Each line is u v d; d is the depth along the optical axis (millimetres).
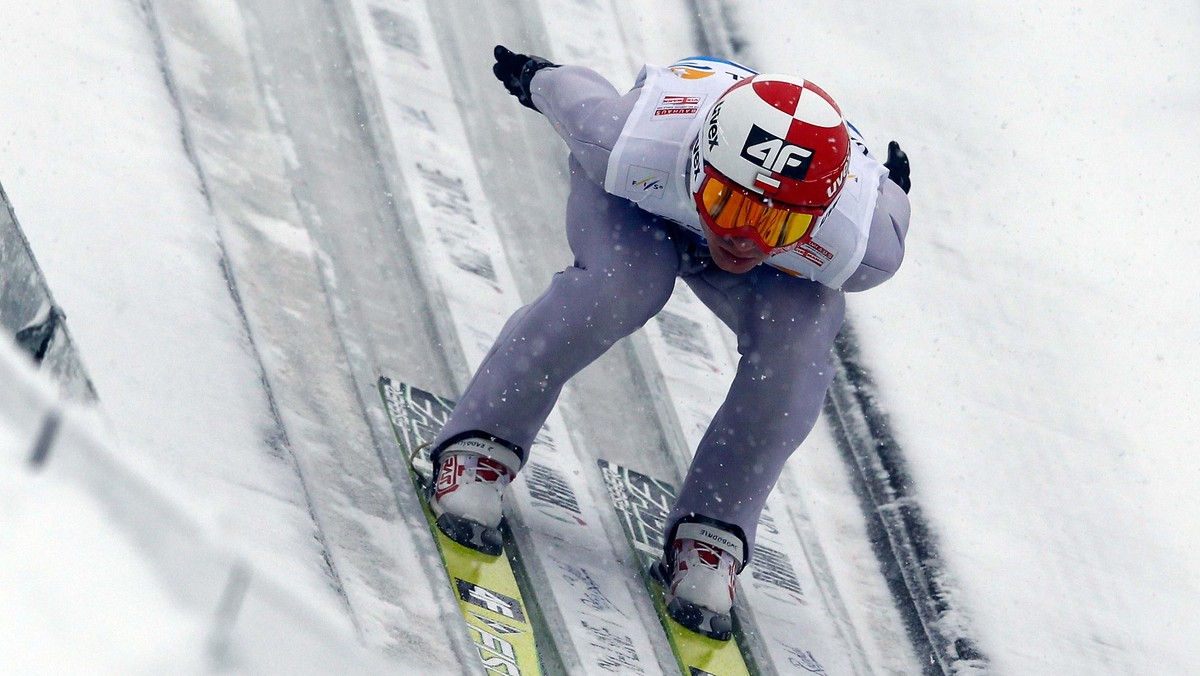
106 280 13664
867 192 12555
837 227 12133
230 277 14961
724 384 17906
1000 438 19094
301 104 18734
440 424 14664
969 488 18062
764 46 25766
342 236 16828
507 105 20828
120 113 16250
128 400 12375
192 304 14086
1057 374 20625
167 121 16703
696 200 11508
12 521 4621
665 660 13062
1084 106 26688
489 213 18609
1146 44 28531
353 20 20859
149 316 13547
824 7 27203
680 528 13594
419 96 20125
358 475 13383
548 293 12914
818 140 11273
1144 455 19641
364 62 20172
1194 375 21391
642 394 16953
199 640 4402
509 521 13859
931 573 16594
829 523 16859
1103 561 17625
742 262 11750
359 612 11633
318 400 14141
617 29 24406
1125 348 21531
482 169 19328
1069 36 28312
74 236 13969
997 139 25359
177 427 12422
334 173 17828
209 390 13125
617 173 12078
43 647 4273
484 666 11883
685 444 16531
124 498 4785
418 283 16719
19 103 15484
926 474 18016
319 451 13422
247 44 19250
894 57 26594
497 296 17234
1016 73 27047
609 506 14883
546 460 15117
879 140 24547
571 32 23641
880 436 18406
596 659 12656
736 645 13695
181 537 4676
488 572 12961
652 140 11992
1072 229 23766
